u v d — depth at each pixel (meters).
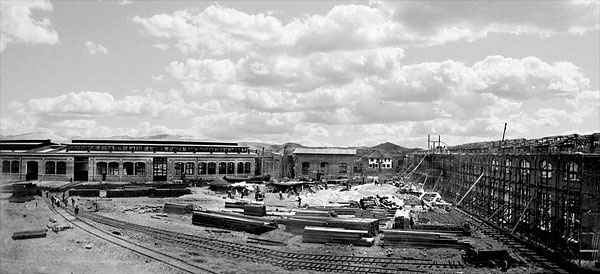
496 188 53.41
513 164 48.50
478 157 60.78
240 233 48.25
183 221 55.28
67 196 73.12
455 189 74.56
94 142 97.69
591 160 34.00
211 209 63.62
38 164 88.25
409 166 127.19
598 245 33.25
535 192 42.34
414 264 36.22
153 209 63.50
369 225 46.25
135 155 91.00
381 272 34.00
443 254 39.34
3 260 35.38
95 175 89.06
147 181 91.19
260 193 78.00
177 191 77.50
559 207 37.50
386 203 67.38
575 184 36.69
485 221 53.91
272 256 38.56
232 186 85.62
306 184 92.94
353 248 41.53
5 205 62.47
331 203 70.62
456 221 55.72
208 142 110.31
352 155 116.81
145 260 36.62
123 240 43.03
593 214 33.62
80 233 45.59
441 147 100.50
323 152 116.31
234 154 102.56
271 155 118.69
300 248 41.59
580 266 33.41
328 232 43.56
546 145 42.47
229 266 35.44
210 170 99.31
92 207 63.12
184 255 38.53
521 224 45.94
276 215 57.84
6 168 89.62
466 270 34.59
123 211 61.03
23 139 106.62
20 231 44.84
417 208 67.12
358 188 88.25
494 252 35.72
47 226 48.47
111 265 34.91
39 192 73.31
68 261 35.66
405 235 42.28
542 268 34.94
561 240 37.09
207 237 45.69
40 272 32.72
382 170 146.12
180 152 98.50
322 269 34.91
